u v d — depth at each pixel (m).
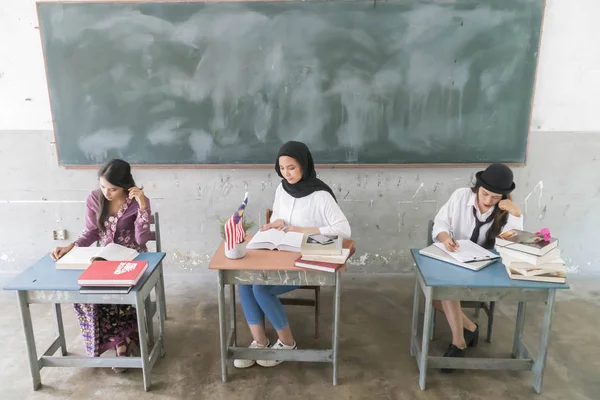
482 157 2.98
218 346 2.42
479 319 2.68
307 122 2.94
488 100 2.89
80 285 1.83
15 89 2.94
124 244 2.29
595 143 3.01
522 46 2.80
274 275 1.93
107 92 2.92
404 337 2.51
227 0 2.76
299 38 2.80
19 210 3.15
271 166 3.02
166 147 3.01
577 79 2.90
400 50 2.81
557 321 2.66
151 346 2.37
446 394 2.03
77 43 2.83
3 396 2.02
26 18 2.83
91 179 3.10
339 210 2.25
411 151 2.98
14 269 3.25
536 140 3.01
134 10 2.78
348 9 2.76
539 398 2.01
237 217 1.92
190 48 2.84
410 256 3.21
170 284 3.17
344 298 2.96
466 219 2.24
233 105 2.93
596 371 2.19
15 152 3.04
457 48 2.81
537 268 1.85
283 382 2.12
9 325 2.63
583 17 2.80
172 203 3.14
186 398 2.01
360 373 2.18
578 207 3.12
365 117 2.92
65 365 2.05
